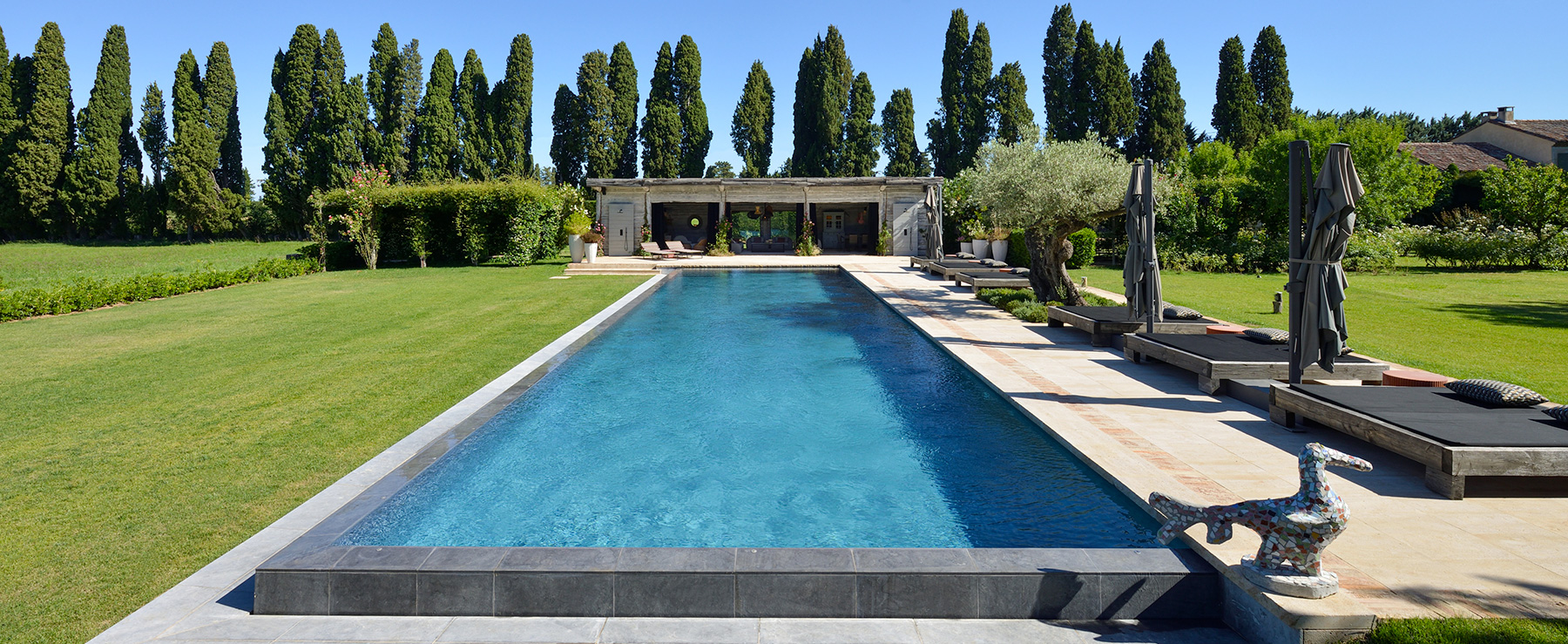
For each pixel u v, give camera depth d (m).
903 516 4.34
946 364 8.73
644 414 6.60
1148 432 5.52
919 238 28.34
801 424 6.27
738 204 32.34
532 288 16.77
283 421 6.02
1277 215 20.50
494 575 3.24
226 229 46.34
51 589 3.29
